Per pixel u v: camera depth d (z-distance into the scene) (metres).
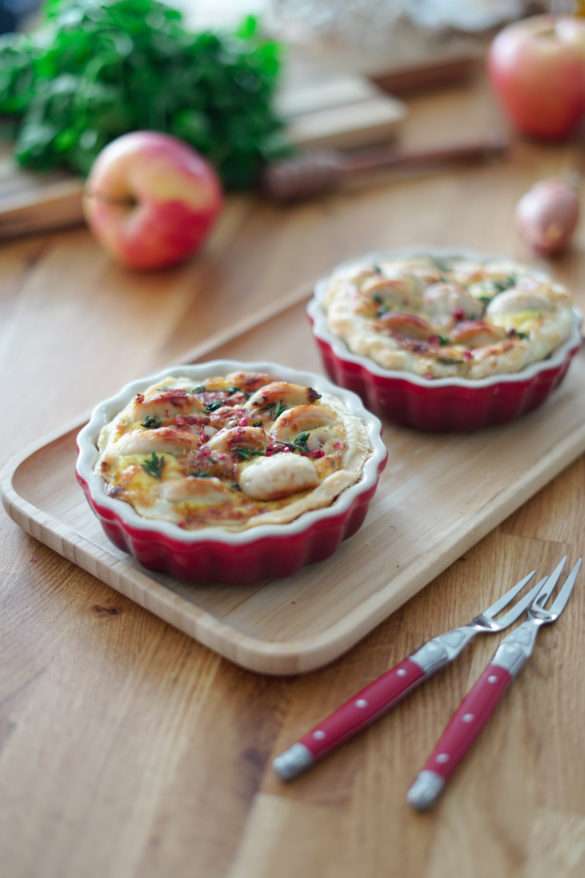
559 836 0.46
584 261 0.76
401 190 0.84
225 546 0.51
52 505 0.57
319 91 0.89
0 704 0.50
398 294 0.63
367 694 0.49
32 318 0.71
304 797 0.47
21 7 1.00
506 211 0.81
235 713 0.49
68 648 0.52
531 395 0.61
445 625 0.52
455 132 0.90
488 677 0.49
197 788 0.47
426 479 0.59
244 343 0.67
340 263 0.76
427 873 0.44
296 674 0.51
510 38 0.86
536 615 0.52
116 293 0.73
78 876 0.44
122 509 0.52
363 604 0.52
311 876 0.44
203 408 0.56
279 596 0.53
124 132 0.78
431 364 0.60
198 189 0.72
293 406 0.56
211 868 0.44
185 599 0.52
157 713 0.49
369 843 0.45
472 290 0.64
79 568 0.55
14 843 0.45
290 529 0.51
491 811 0.47
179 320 0.71
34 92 0.81
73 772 0.48
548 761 0.48
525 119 0.88
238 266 0.76
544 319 0.62
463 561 0.55
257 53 0.82
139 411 0.55
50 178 0.79
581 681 0.50
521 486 0.57
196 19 0.97
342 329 0.62
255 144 0.81
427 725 0.49
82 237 0.79
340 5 0.94
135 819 0.46
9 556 0.55
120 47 0.77
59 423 0.63
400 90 0.96
